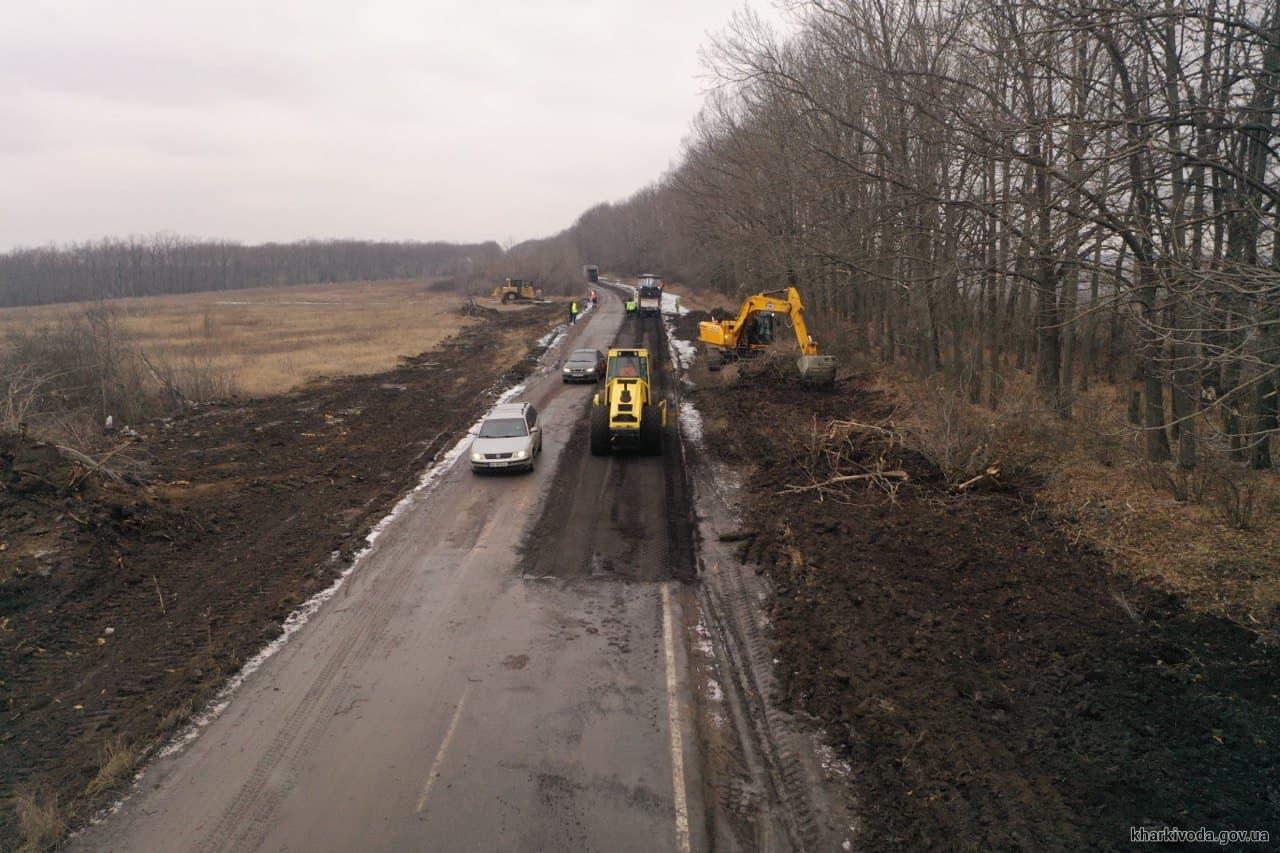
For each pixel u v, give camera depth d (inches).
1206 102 431.2
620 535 565.0
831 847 262.1
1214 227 475.8
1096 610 398.0
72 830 276.7
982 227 625.6
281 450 820.6
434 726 336.8
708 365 1241.4
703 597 461.7
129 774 306.3
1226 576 408.2
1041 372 719.7
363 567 513.7
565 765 309.0
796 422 880.9
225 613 447.8
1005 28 570.9
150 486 663.1
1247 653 342.3
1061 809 262.2
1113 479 566.9
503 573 501.0
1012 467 617.9
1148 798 263.6
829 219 941.2
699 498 644.1
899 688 346.3
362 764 311.6
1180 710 309.3
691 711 345.7
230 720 343.6
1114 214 412.2
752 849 263.1
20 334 1018.1
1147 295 429.4
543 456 789.9
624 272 5629.9
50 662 394.6
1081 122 362.0
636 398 759.1
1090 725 306.0
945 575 456.4
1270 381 512.4
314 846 267.0
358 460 785.6
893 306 1170.6
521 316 2512.3
